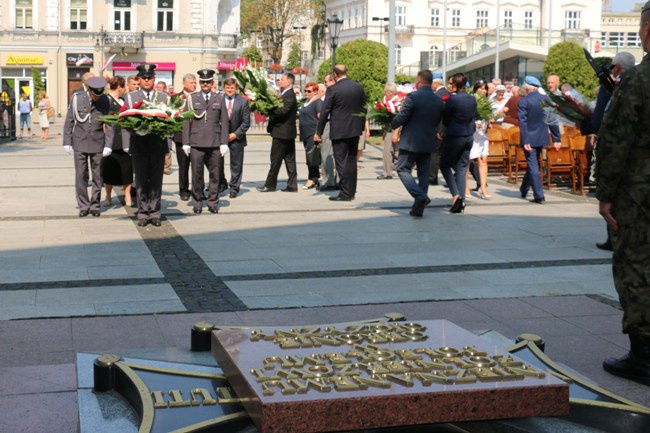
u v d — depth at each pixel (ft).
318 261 29.37
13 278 25.99
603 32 398.83
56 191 49.65
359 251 31.37
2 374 16.39
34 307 22.27
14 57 185.98
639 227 16.30
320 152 52.70
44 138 107.24
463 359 12.27
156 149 37.06
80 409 12.76
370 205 45.21
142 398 12.23
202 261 29.25
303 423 10.64
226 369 12.73
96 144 39.75
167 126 35.60
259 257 30.07
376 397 10.81
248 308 22.54
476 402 11.08
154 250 31.24
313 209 43.47
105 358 13.84
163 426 11.38
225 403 12.17
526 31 181.78
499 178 61.21
